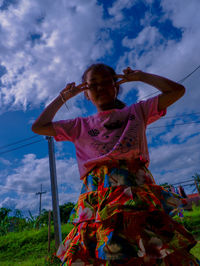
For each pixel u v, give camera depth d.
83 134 1.31
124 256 0.94
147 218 1.05
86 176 1.20
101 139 1.25
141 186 1.10
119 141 1.18
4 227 17.19
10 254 11.97
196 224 10.96
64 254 1.14
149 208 1.04
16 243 13.38
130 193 1.04
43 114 1.40
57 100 1.43
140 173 1.15
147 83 1.39
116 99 1.56
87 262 1.00
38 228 16.73
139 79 1.41
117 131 1.26
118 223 1.01
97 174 1.15
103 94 1.38
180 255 1.03
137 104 1.37
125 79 1.42
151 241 1.00
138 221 1.02
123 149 1.16
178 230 1.08
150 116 1.33
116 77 1.43
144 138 1.27
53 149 10.90
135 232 1.00
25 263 8.81
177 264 1.01
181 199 1.20
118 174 1.11
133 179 1.11
